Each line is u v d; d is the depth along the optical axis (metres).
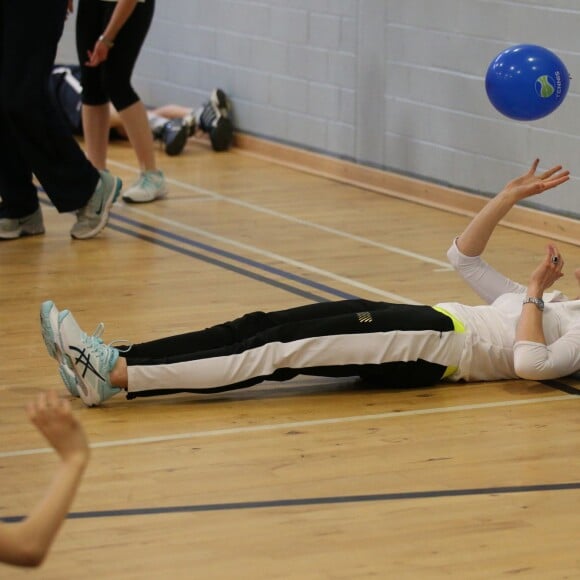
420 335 6.38
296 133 14.10
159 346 6.32
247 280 9.07
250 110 14.86
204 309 8.23
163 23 16.38
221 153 14.95
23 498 5.17
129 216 11.34
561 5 10.44
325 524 4.89
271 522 4.91
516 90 7.35
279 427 6.05
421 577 4.44
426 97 12.12
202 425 6.08
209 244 10.27
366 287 8.91
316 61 13.57
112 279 9.04
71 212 10.24
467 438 5.91
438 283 9.05
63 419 3.35
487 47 11.29
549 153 10.80
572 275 9.48
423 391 6.62
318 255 9.94
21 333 7.66
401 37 12.33
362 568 4.51
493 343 6.58
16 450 5.73
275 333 6.23
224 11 15.02
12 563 3.22
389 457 5.65
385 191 12.63
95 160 12.16
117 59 11.52
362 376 6.50
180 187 12.80
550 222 10.73
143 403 6.42
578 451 5.77
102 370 6.20
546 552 4.65
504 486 5.31
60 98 16.06
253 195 12.45
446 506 5.08
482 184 11.59
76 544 4.70
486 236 6.98
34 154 9.96
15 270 9.27
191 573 4.47
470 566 4.53
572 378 6.86
